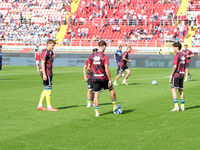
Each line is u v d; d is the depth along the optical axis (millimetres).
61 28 70812
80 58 58656
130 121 12000
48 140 9383
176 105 14086
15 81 29281
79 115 13250
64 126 11188
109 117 12805
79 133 10203
